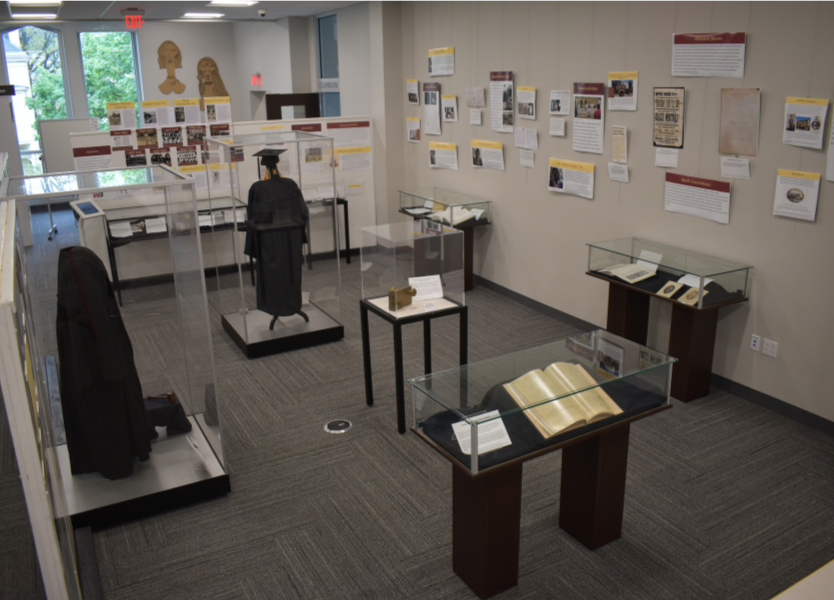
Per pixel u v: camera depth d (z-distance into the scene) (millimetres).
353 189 7074
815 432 3576
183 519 2936
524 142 5328
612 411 2318
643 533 2781
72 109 10719
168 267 2840
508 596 2439
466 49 5820
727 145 3754
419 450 3473
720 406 3881
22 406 1630
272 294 4715
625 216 4547
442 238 3600
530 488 3115
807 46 3293
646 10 4098
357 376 4383
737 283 3756
